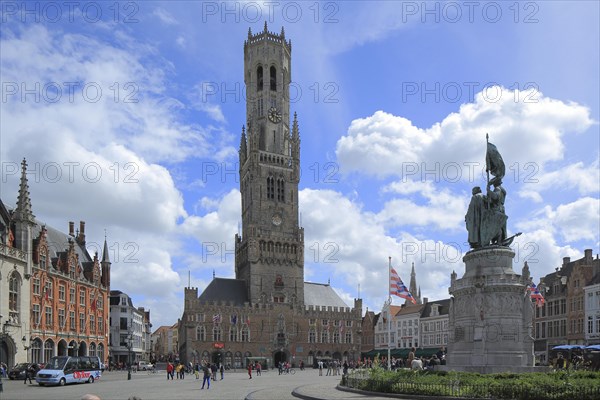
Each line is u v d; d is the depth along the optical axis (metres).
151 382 64.50
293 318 151.75
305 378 71.00
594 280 90.44
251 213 155.75
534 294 66.25
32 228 85.69
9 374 69.31
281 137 165.25
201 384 59.16
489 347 42.06
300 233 158.38
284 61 172.88
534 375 32.94
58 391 48.53
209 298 146.12
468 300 44.00
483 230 46.59
